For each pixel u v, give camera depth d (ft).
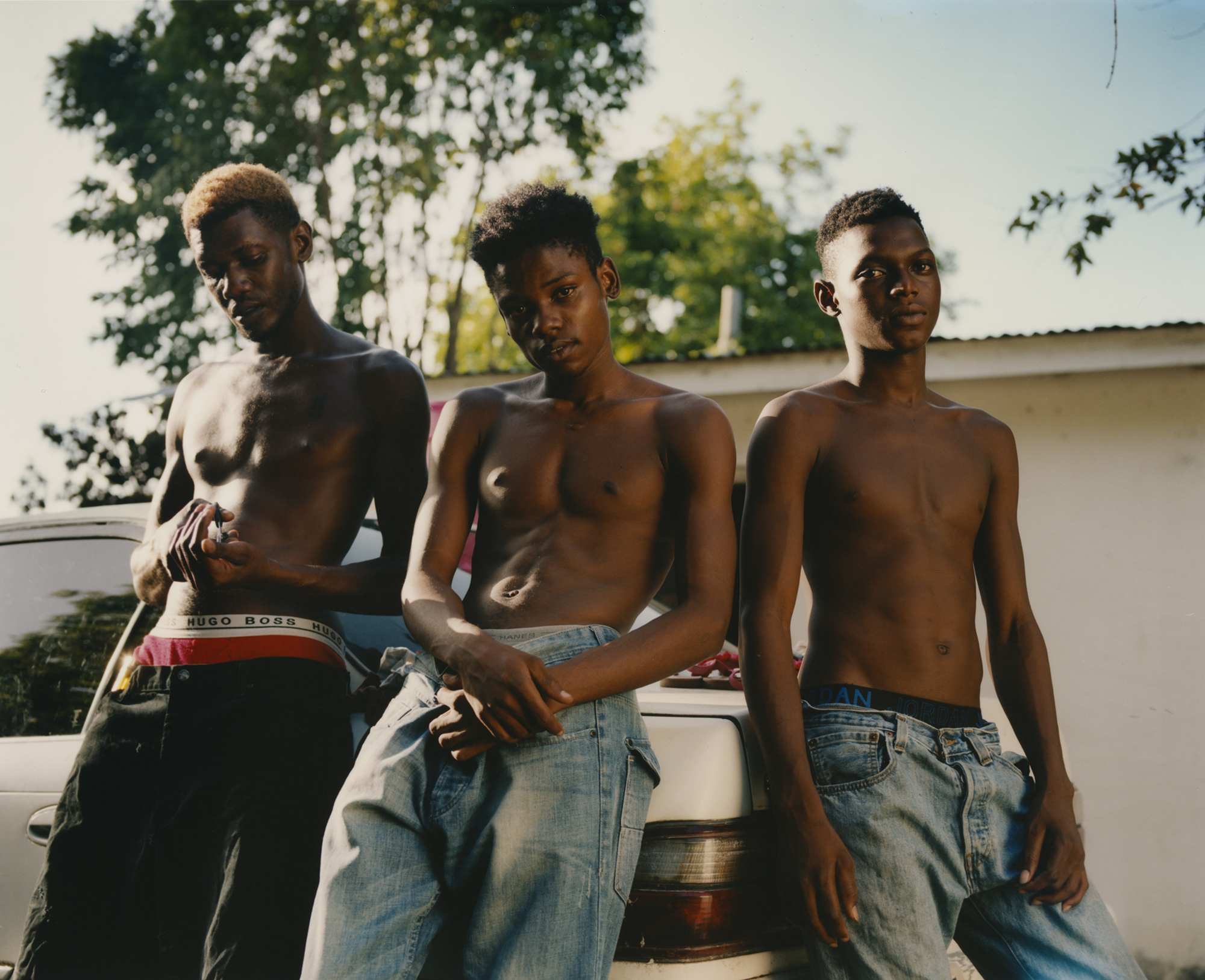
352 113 48.47
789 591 6.28
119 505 9.29
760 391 18.69
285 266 7.45
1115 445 17.33
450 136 48.85
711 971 5.60
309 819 6.34
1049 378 17.63
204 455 7.48
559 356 5.96
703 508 5.86
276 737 6.39
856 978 5.74
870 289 6.64
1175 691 16.84
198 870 6.39
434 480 6.46
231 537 6.47
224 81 47.91
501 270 5.99
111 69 48.34
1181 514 16.99
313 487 7.18
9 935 7.73
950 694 6.22
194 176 46.24
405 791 5.55
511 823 5.28
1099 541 17.30
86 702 8.35
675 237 69.62
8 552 9.48
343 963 5.21
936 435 6.71
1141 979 5.95
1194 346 16.21
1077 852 6.05
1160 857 16.55
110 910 6.64
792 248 71.61
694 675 7.86
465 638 5.46
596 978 5.13
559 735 5.30
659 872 5.63
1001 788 6.06
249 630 6.65
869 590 6.33
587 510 5.92
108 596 8.79
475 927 5.34
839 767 5.91
